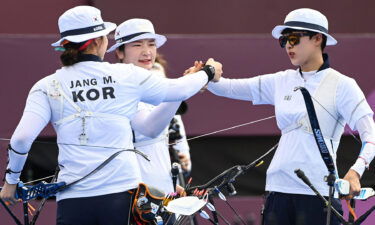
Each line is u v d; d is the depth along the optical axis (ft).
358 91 45.57
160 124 44.16
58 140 40.16
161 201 40.75
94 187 38.78
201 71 43.98
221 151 73.20
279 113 46.96
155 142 51.08
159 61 56.18
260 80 49.03
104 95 39.63
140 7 75.31
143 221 39.50
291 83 47.29
